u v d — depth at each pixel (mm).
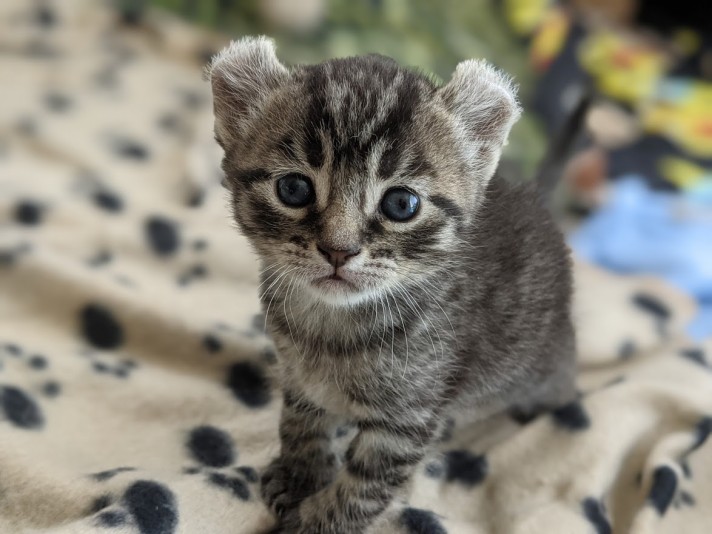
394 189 143
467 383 176
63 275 220
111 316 215
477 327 169
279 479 175
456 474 189
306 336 161
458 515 178
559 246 194
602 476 184
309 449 178
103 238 248
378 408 160
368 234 143
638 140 368
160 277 240
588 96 239
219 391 201
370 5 384
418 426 162
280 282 158
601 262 302
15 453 162
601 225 317
